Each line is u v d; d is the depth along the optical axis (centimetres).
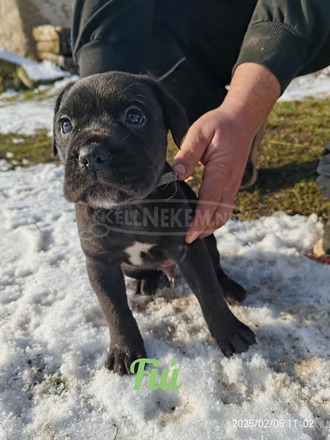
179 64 47
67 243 54
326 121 79
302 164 66
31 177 73
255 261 47
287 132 77
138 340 36
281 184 62
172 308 42
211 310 35
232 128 34
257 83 36
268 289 43
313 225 52
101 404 32
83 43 42
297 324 38
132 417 30
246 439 28
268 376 32
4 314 42
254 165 57
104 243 33
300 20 36
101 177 27
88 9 41
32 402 33
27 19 157
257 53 36
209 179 33
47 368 36
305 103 92
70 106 29
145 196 30
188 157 33
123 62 40
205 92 49
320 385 32
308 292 42
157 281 45
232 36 48
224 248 50
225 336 35
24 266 50
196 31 47
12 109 120
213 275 35
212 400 31
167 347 37
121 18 41
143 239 33
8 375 35
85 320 40
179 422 30
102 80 30
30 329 40
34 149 85
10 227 58
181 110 33
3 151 85
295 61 37
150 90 32
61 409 31
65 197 29
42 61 161
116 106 29
